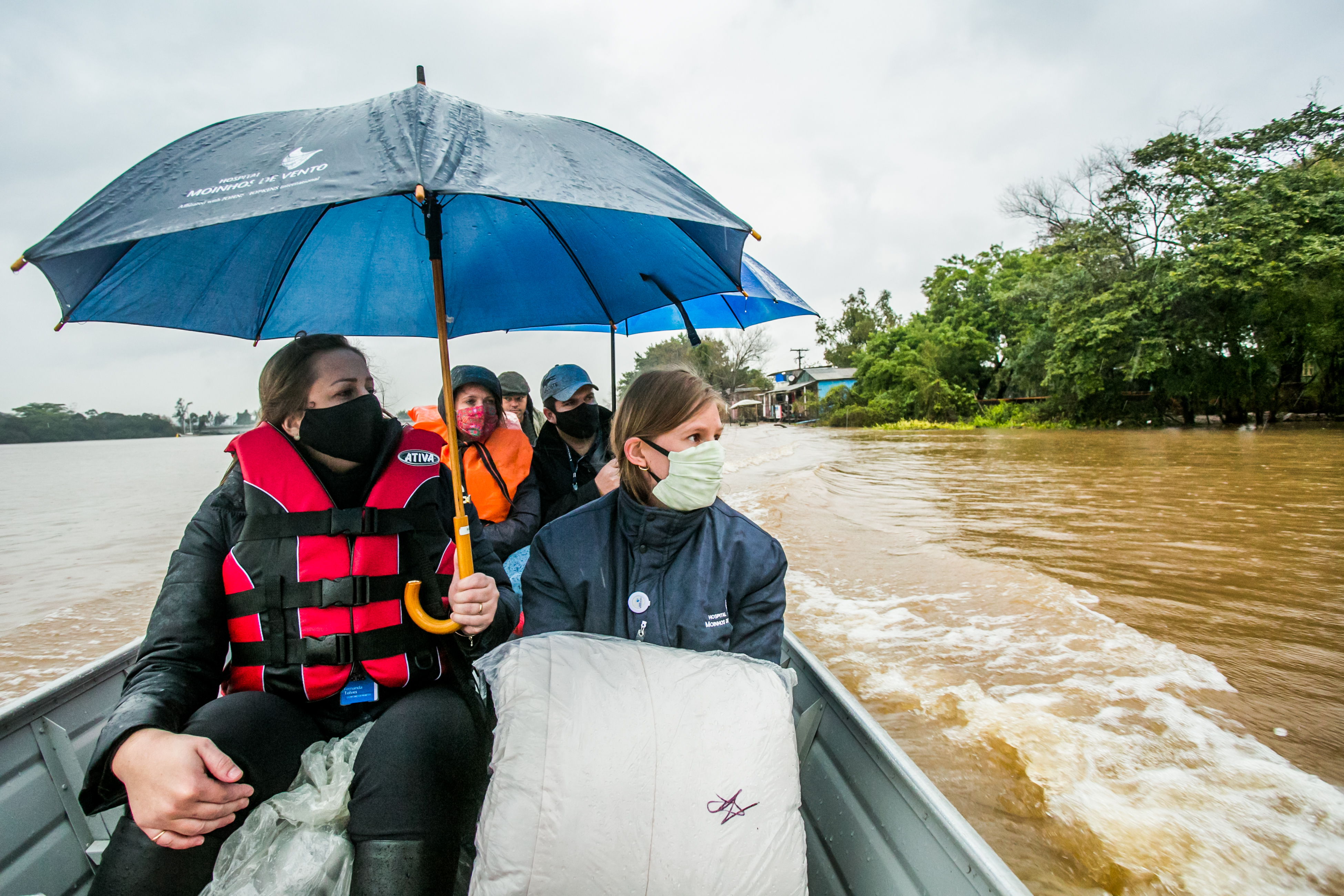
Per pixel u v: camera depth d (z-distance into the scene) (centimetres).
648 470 140
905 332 4616
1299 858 221
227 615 132
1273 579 518
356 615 130
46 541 959
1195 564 562
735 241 146
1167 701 328
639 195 118
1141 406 2875
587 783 97
